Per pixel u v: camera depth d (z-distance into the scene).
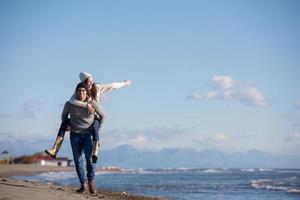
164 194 18.17
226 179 45.62
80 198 8.50
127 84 9.76
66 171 62.03
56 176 40.22
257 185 28.84
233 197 18.27
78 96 9.17
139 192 18.77
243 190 23.42
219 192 21.02
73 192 9.57
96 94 9.31
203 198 16.80
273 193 21.59
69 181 27.64
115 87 9.55
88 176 9.69
